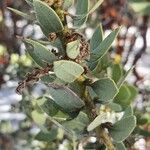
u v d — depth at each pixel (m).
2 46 0.86
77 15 0.28
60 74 0.26
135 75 0.79
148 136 0.41
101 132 0.29
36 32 0.83
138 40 1.01
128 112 0.31
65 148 0.49
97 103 0.30
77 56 0.26
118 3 0.81
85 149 0.36
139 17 0.82
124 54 0.87
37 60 0.30
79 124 0.30
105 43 0.28
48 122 0.46
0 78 0.82
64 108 0.29
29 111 0.49
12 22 0.88
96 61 0.29
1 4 0.88
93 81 0.28
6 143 0.78
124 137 0.28
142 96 0.72
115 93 0.28
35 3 0.26
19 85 0.27
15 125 0.85
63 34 0.27
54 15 0.27
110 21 0.80
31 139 0.71
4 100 0.92
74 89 0.29
